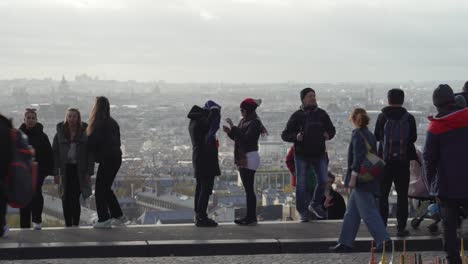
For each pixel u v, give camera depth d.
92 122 16.25
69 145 16.58
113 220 16.56
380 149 15.84
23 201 9.88
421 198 16.08
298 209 17.09
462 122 12.47
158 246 14.50
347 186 14.75
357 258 14.23
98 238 14.96
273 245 14.81
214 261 14.04
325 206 18.05
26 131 16.45
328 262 13.89
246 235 15.44
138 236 15.20
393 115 15.58
